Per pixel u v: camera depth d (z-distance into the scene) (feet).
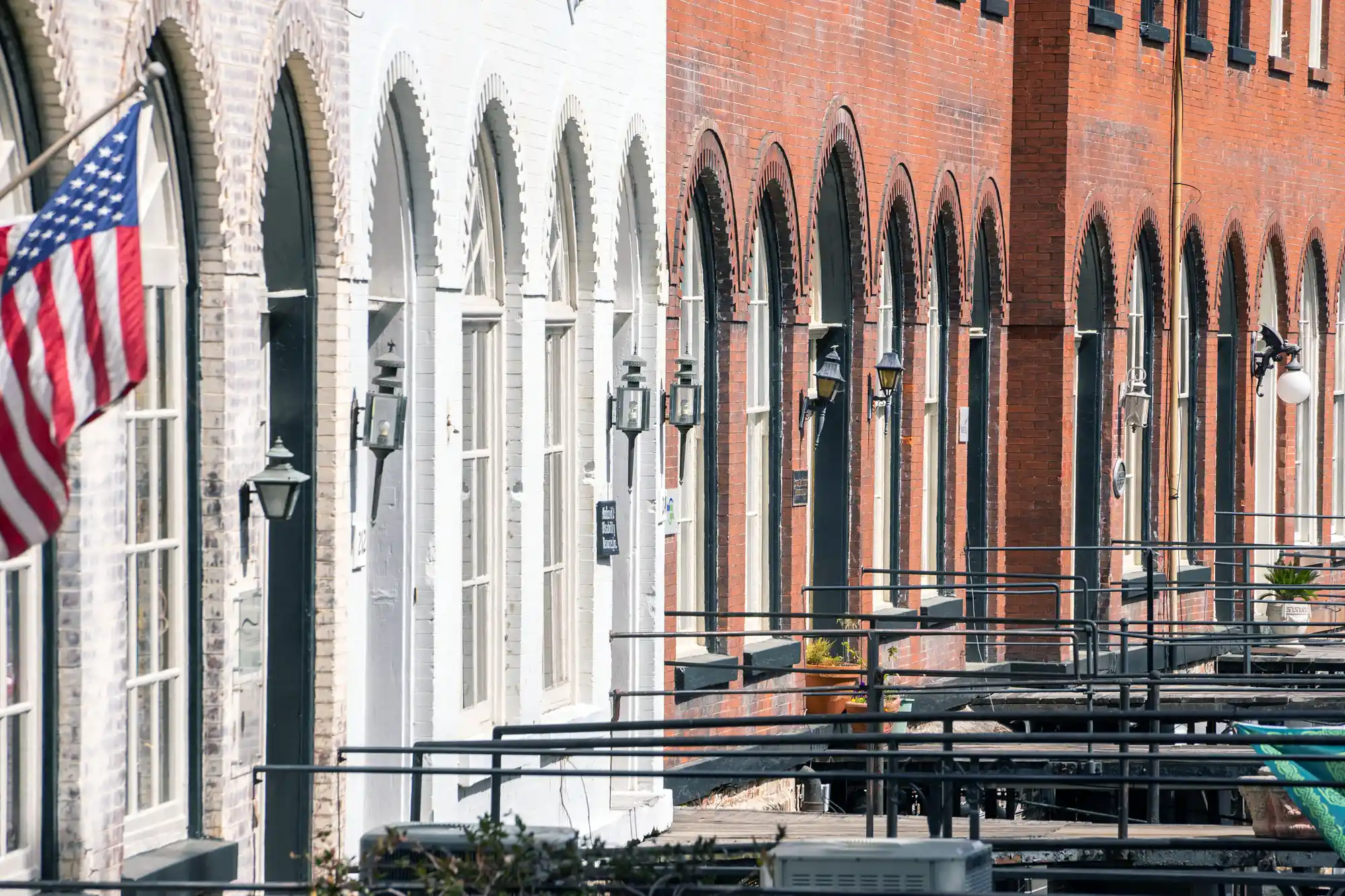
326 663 102.83
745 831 136.87
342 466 103.09
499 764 92.68
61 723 82.38
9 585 81.05
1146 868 130.31
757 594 163.53
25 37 79.61
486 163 120.78
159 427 91.35
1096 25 211.00
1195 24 240.73
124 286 70.23
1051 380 207.41
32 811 81.97
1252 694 171.73
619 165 134.62
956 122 192.54
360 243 105.50
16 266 70.23
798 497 165.78
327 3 100.58
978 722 181.78
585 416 133.18
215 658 93.56
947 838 93.76
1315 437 279.69
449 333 113.19
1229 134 247.91
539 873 71.15
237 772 95.40
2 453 69.41
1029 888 140.87
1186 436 246.27
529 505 123.54
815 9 164.66
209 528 93.20
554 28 125.18
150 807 91.30
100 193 70.64
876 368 177.68
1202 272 243.60
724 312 154.81
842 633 128.98
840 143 169.89
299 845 102.01
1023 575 173.47
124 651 85.66
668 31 142.51
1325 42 278.46
